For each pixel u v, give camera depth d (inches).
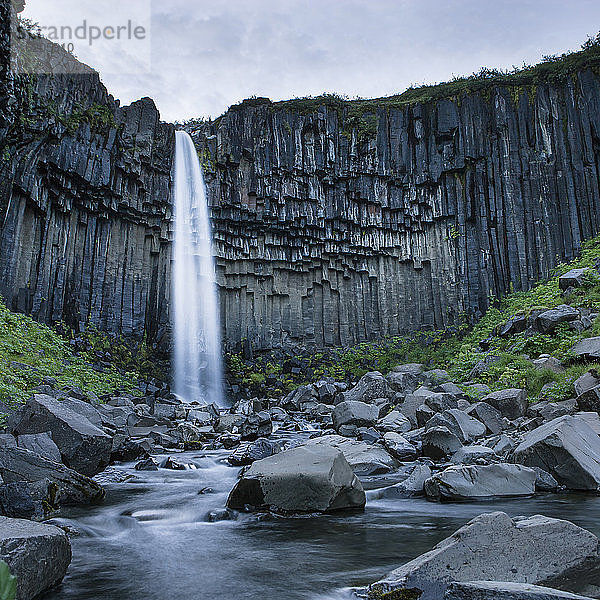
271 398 989.2
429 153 1115.3
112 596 158.9
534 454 310.0
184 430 532.1
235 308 1093.8
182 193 1050.1
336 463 267.6
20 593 146.3
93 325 882.1
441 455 377.4
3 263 724.0
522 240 1008.2
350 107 1173.1
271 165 1093.1
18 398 444.5
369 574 172.1
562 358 565.9
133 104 1003.3
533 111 1055.0
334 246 1124.5
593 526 217.9
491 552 151.9
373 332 1111.6
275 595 156.9
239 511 259.9
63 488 271.9
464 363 717.3
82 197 891.4
